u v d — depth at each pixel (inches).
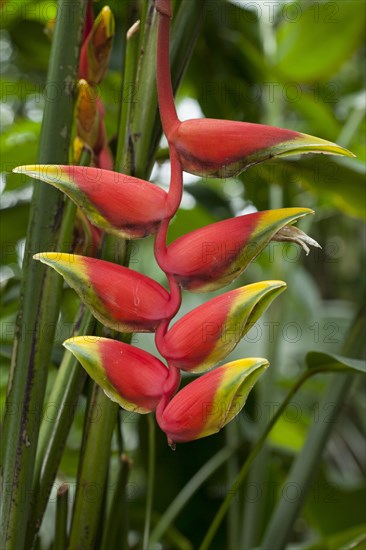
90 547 39.0
